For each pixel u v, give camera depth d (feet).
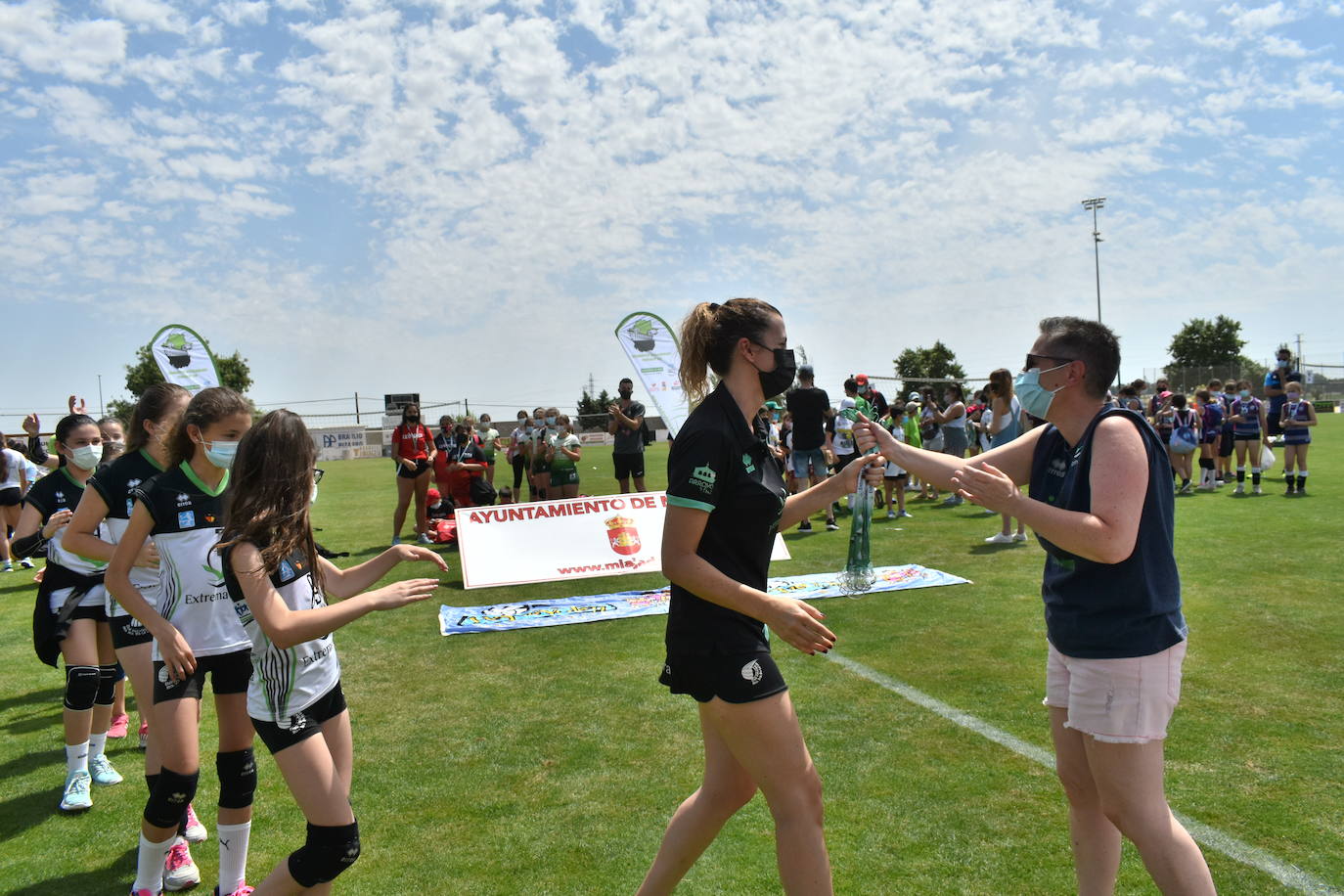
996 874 10.54
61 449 14.40
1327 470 53.26
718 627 8.31
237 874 10.31
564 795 13.25
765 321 8.75
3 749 16.37
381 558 10.01
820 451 38.73
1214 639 19.27
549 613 24.93
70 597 13.97
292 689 8.77
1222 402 49.67
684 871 9.21
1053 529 7.79
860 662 18.83
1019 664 18.39
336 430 140.87
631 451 42.93
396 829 12.34
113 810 13.62
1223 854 10.69
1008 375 31.22
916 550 32.27
